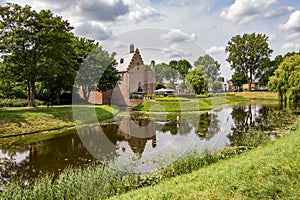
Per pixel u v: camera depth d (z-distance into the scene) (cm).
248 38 4997
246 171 446
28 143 1080
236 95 4031
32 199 460
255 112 2067
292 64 2277
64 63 1819
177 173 598
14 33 1609
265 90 4931
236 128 1273
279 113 1923
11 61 1603
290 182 357
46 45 1766
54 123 1445
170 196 384
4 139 1163
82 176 529
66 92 2320
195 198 360
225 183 400
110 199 442
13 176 672
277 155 536
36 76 1798
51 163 787
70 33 2102
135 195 433
